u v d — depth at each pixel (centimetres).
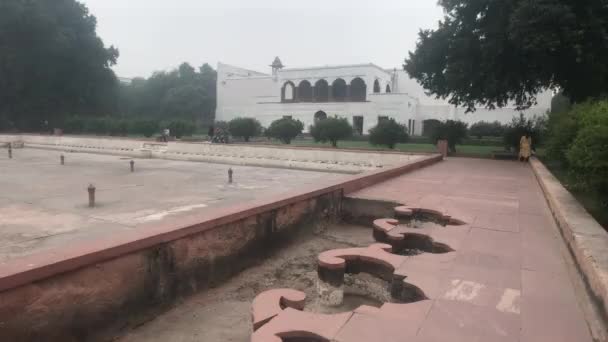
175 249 361
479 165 1343
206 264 398
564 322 257
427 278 327
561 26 1303
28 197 907
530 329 248
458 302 284
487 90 1628
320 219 606
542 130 1795
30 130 3603
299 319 260
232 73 5397
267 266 466
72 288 281
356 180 729
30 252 527
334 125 2106
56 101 3616
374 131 2044
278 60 5581
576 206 492
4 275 244
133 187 1086
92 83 3753
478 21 1661
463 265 357
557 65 1487
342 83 4581
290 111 4316
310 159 1650
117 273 311
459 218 532
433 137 1948
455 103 1938
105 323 303
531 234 461
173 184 1157
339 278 358
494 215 553
